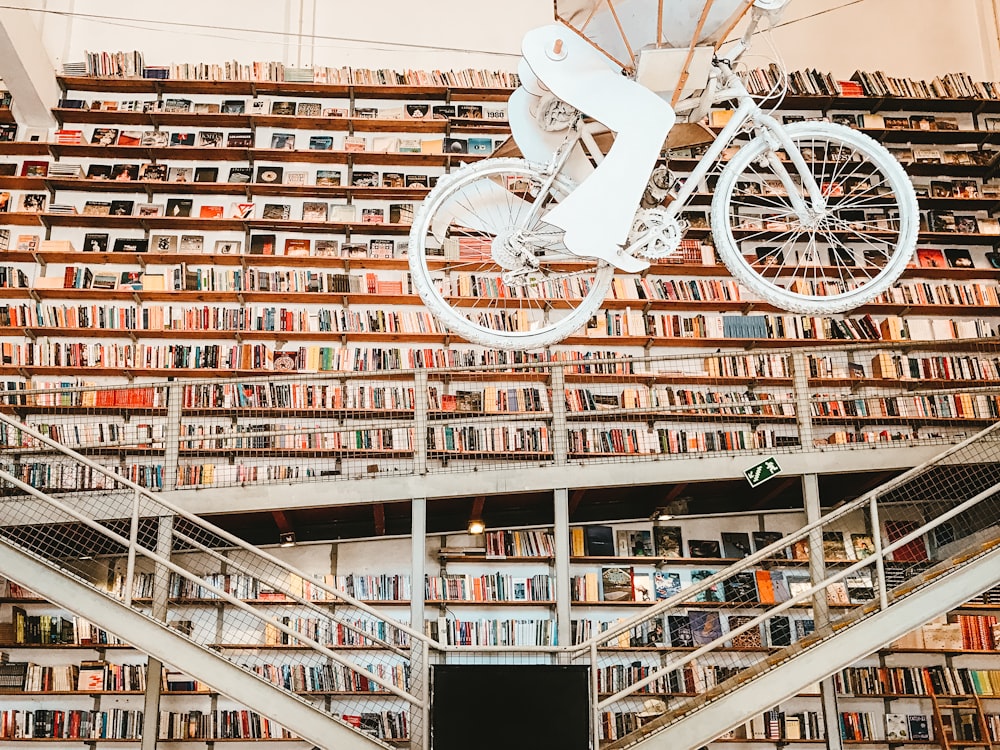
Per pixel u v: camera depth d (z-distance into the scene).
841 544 8.36
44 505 7.17
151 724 7.02
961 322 9.19
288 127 9.42
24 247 8.72
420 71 9.63
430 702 6.20
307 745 7.71
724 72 4.36
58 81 9.30
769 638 8.06
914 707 8.12
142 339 8.68
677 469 7.37
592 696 6.14
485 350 8.78
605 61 4.29
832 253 9.32
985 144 9.91
